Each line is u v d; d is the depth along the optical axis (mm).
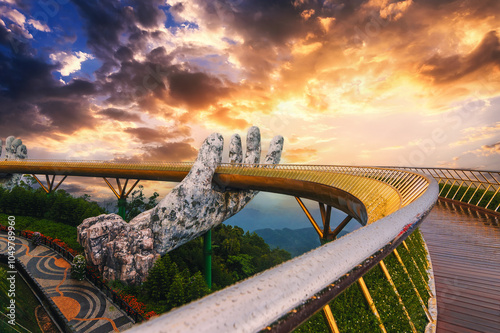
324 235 27469
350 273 1907
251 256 56219
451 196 24516
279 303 1178
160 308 23422
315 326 3330
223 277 42625
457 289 7758
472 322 6156
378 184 18578
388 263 6371
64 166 58281
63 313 21328
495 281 8164
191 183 34812
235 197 40156
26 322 18156
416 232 11297
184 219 33688
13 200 45469
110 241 28266
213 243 57250
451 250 11117
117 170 52031
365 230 2494
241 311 989
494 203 18500
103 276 26984
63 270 27906
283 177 29406
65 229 40281
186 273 28500
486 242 11891
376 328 3744
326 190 24234
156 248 31703
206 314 891
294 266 1507
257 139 42531
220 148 37719
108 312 21766
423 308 6090
